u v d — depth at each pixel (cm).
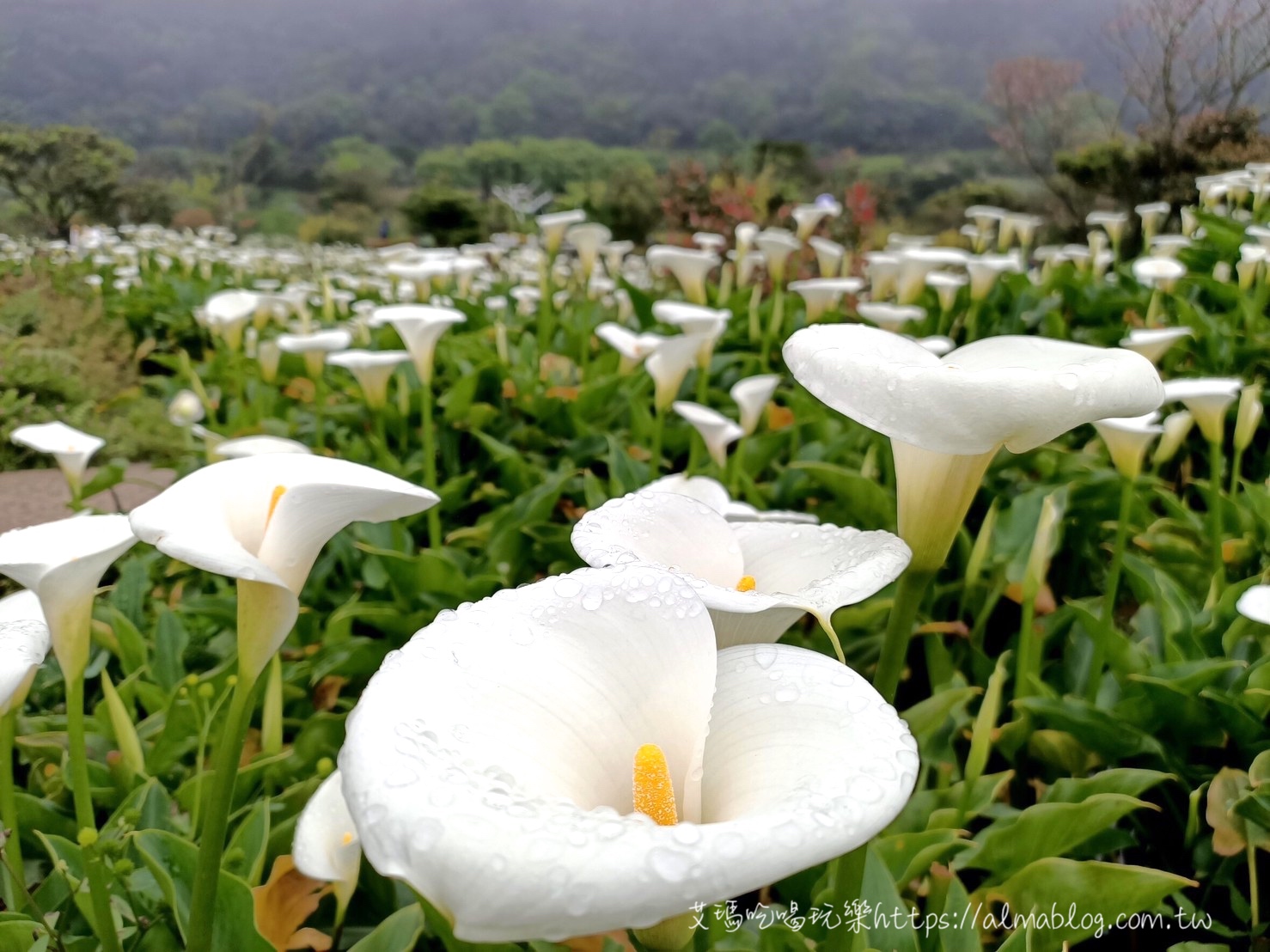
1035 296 652
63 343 1080
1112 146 1298
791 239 614
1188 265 684
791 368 148
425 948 218
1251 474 482
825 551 164
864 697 112
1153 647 320
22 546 172
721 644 153
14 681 167
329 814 168
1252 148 1131
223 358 740
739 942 196
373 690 104
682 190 1497
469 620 120
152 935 203
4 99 4741
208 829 157
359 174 5812
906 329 673
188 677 262
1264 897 252
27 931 186
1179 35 1154
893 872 226
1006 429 126
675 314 429
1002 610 369
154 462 809
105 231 2128
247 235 4656
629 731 119
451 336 658
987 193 2334
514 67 12150
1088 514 404
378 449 464
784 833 85
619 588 126
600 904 77
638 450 513
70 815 261
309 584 400
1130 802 213
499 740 108
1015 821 226
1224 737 273
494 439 524
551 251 704
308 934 206
